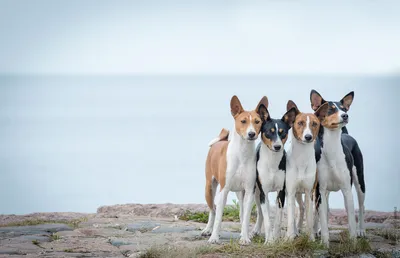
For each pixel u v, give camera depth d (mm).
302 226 9859
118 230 10086
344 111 8945
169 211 12164
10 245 8789
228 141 9602
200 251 8352
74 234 9695
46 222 10781
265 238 9008
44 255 8227
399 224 10891
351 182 9172
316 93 9406
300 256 8281
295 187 8922
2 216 11641
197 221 11484
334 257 8398
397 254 8609
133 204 12953
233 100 9250
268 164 8938
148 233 9914
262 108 9016
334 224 11586
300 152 8852
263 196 9039
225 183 9172
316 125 8789
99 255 8320
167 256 8039
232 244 8547
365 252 8586
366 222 11484
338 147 9039
